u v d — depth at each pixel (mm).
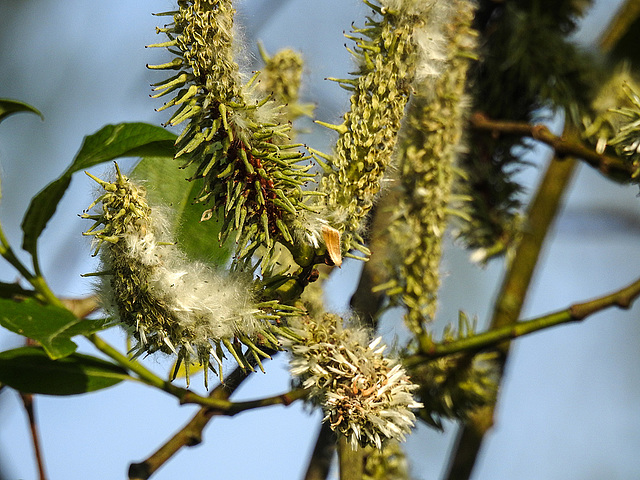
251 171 1080
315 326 1103
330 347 1098
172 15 1078
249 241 1095
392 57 1092
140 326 1088
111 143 1152
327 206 1093
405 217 1149
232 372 1142
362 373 1097
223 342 1094
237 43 1081
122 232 1084
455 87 1145
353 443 1096
